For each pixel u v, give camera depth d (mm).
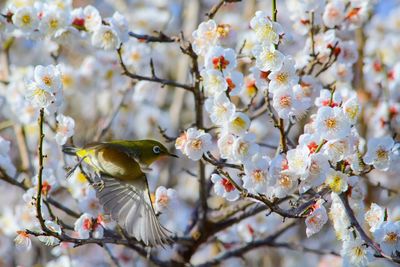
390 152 8273
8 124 12398
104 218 9320
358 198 8828
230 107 7965
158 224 8219
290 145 9047
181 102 15219
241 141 7922
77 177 10336
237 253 11578
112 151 8711
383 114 12500
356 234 8305
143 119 15664
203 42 9359
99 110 16141
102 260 14000
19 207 11117
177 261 11117
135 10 17266
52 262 12172
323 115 7820
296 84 8484
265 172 7957
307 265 15188
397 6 17328
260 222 12391
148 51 13195
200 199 10852
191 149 8219
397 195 12500
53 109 8047
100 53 13836
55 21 10219
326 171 7906
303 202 8695
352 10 10930
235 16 15742
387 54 14945
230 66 8305
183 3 17625
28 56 15930
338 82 11453
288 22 16656
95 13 10211
